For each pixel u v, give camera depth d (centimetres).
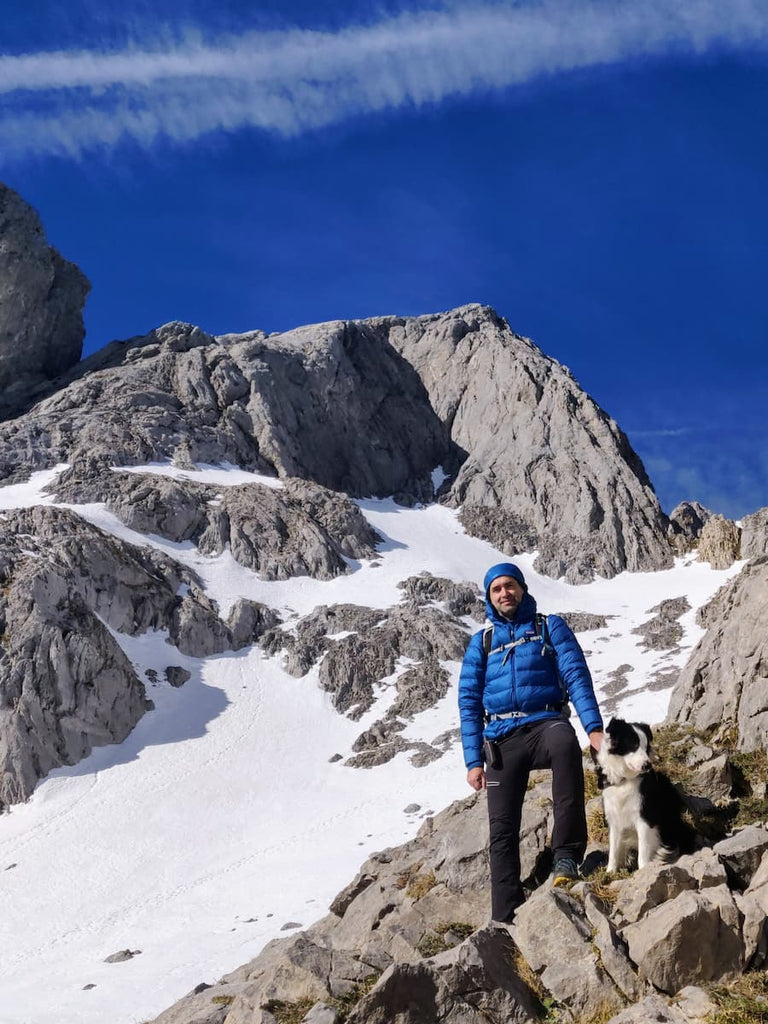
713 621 1969
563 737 934
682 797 1139
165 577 10081
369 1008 799
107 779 7262
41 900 5684
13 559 8788
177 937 4903
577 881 938
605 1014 798
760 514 12281
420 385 17000
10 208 14250
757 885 898
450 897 1112
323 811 6906
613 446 14538
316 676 9144
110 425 12731
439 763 7475
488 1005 813
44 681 7631
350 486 14662
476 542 13500
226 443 13400
